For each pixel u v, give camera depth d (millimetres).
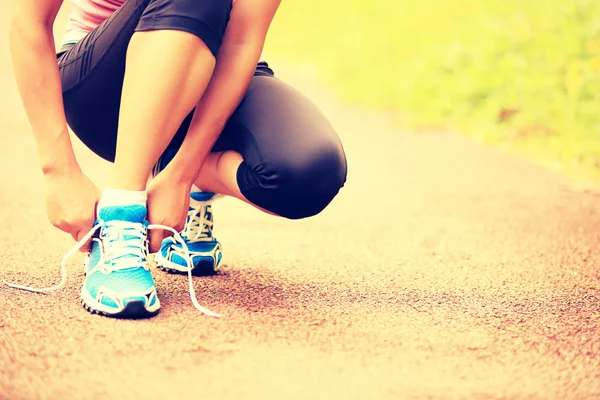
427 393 2223
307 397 2164
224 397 2143
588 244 4141
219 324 2676
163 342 2498
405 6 12758
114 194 2693
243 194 2838
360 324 2758
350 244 4027
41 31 2713
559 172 6184
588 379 2361
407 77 9953
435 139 7648
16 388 2148
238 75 2725
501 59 8594
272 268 3492
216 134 2760
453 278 3439
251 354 2439
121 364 2328
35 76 2715
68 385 2182
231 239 4043
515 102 7758
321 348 2514
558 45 7965
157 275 3271
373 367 2385
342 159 2793
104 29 2846
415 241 4133
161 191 2768
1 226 4164
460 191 5465
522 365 2451
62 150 2764
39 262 3463
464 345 2600
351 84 10539
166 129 2658
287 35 15398
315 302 2990
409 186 5605
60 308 2777
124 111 2646
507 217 4750
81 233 2795
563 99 7379
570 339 2689
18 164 5891
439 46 10219
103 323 2637
